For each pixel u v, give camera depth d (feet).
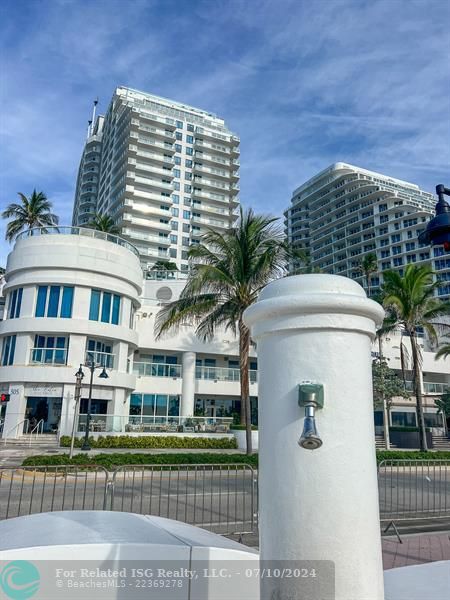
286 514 5.38
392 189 353.92
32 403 85.92
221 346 110.01
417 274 84.28
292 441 5.49
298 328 5.73
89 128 382.01
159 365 105.70
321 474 5.36
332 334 5.72
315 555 5.20
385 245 312.29
